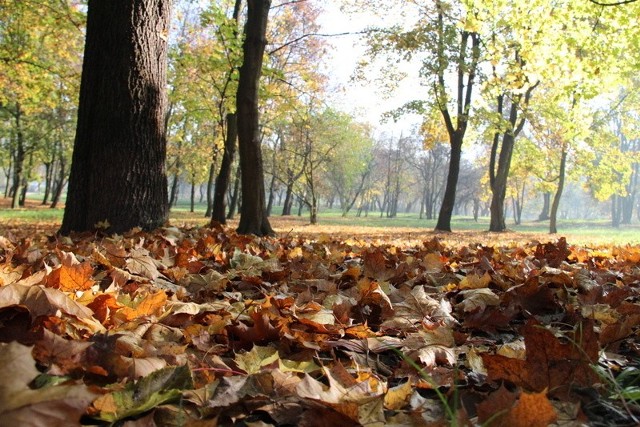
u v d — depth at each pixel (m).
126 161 6.18
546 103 28.44
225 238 6.64
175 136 40.06
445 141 30.31
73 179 6.41
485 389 1.68
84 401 1.03
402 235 18.94
